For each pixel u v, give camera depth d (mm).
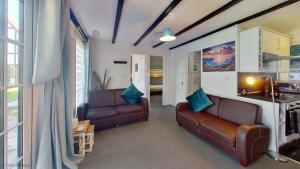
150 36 4152
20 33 1251
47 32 1283
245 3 2197
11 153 1193
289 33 3529
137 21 2973
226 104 2951
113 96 3961
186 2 2176
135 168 1985
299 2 2129
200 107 3332
